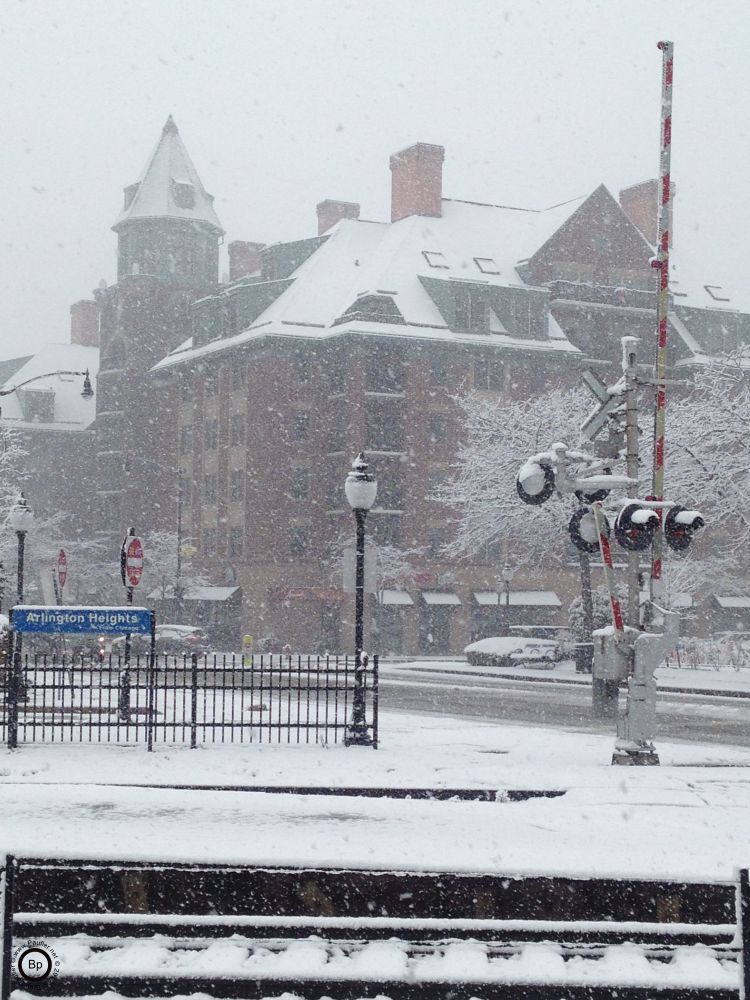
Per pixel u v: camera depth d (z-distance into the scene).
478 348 72.44
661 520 15.97
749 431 41.22
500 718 25.17
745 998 5.52
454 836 9.26
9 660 17.66
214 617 75.12
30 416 102.81
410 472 71.31
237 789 13.25
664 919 7.20
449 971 6.50
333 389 74.00
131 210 92.56
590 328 77.88
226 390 77.75
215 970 6.52
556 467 16.19
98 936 7.10
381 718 23.17
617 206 79.50
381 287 72.25
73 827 9.45
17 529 27.30
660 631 15.96
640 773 14.65
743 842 9.27
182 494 83.44
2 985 5.78
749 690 33.28
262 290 76.38
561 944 6.89
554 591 73.69
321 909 7.23
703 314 80.12
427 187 78.56
